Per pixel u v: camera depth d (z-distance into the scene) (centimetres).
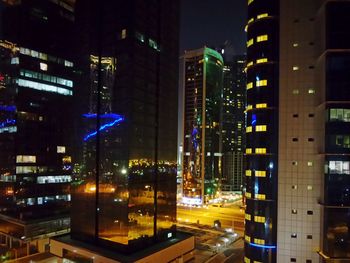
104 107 7394
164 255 7150
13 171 9675
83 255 7044
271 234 7094
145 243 7238
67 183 11100
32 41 10131
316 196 6812
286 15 7219
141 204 7144
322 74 6538
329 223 6200
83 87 7931
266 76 7331
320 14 6725
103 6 7562
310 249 6806
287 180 7031
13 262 8688
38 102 10281
